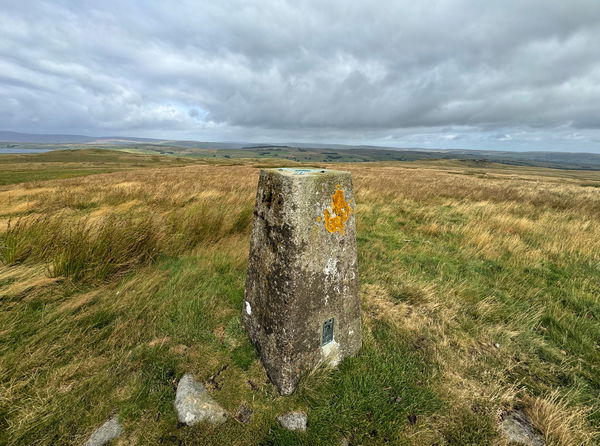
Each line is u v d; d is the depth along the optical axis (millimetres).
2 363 2184
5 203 7699
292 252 2045
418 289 3777
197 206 6625
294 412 2057
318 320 2283
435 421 2092
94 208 7043
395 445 1912
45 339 2469
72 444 1784
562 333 3111
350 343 2568
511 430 2033
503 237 6016
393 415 2082
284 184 2066
